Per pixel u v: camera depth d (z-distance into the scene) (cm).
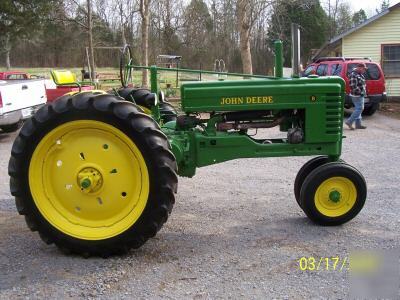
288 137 489
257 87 475
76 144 422
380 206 564
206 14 3844
